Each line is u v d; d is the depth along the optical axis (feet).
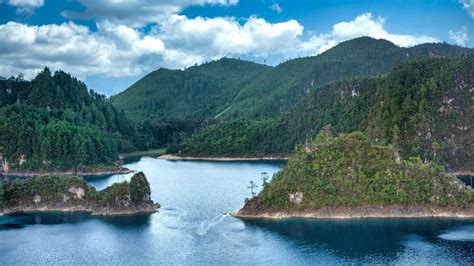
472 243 565.94
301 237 601.62
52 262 542.16
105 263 535.19
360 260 517.55
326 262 514.68
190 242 598.75
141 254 561.43
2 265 535.60
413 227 631.97
